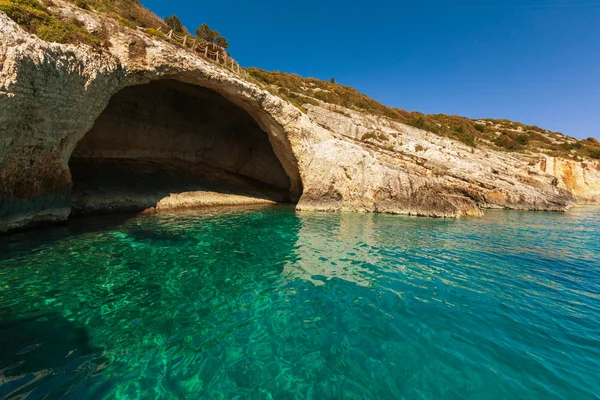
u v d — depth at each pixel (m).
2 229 9.38
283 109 18.88
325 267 8.69
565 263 10.33
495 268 9.37
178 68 14.38
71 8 11.87
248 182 27.30
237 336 5.05
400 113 52.16
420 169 27.39
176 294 6.53
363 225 15.53
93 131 18.81
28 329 4.94
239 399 3.73
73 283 6.74
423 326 5.57
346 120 30.61
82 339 4.76
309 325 5.49
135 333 5.00
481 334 5.36
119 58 12.36
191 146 25.09
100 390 3.74
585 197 43.88
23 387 3.67
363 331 5.34
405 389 3.98
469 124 60.81
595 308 6.57
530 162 43.34
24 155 9.34
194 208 17.95
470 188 30.03
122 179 17.45
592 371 4.40
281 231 13.09
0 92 7.69
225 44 28.05
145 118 21.61
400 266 9.09
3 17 8.30
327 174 20.75
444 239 13.28
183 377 4.06
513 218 24.03
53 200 10.96
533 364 4.54
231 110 24.88
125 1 16.80
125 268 7.78
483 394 3.92
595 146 59.19
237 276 7.71
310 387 3.97
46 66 8.84
